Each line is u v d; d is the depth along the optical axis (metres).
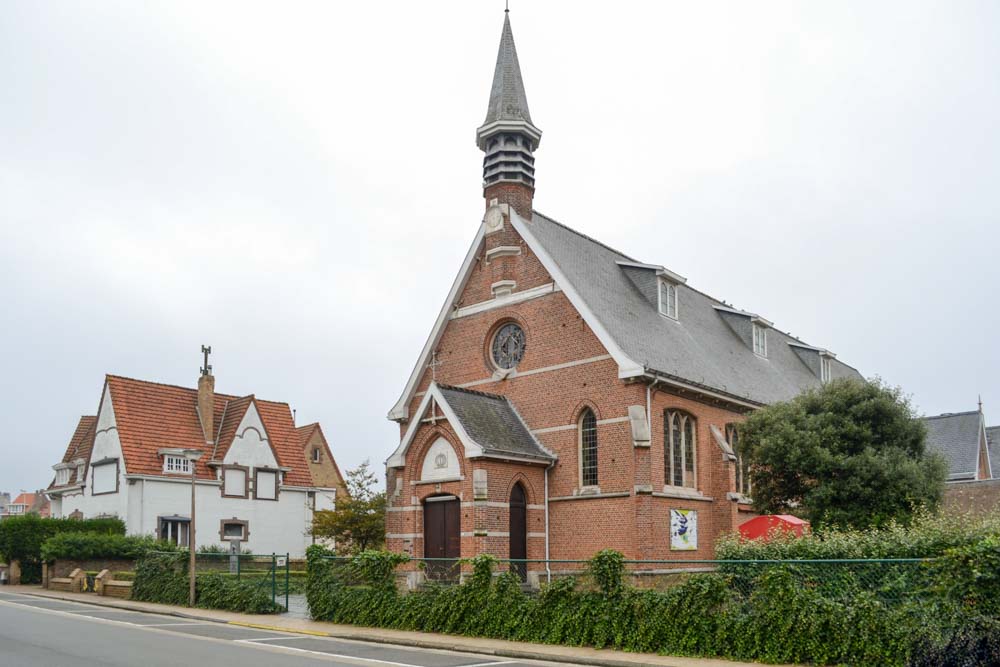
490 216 31.22
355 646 17.77
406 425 32.78
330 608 22.41
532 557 26.89
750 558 16.81
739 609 15.40
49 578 36.41
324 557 23.36
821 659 13.96
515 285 30.36
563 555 27.12
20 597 31.95
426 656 16.08
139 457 39.59
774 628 14.66
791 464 25.39
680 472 28.14
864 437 25.55
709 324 37.34
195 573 27.86
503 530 26.03
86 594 33.19
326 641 18.70
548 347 28.84
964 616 12.59
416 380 32.78
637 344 27.98
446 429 26.80
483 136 31.77
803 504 25.48
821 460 24.95
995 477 54.34
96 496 41.53
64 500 45.25
